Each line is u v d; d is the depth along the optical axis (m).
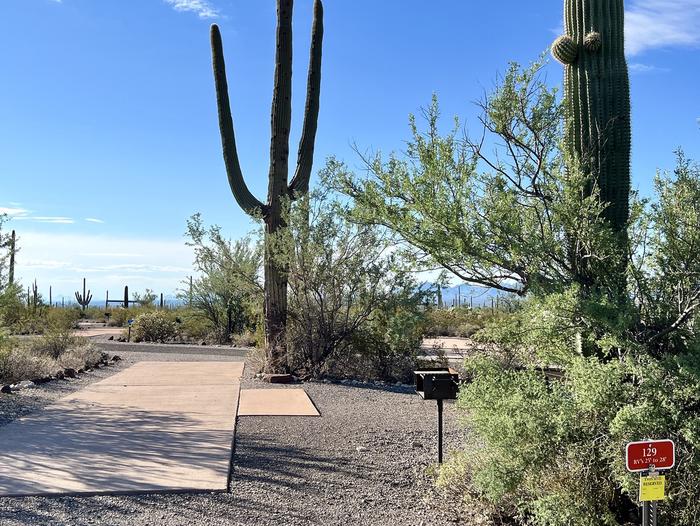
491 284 5.46
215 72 15.04
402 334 13.95
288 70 14.96
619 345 4.49
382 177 5.67
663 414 4.11
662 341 4.82
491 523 5.29
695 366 4.16
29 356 14.50
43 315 29.42
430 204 5.16
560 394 4.73
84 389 12.49
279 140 14.94
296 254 14.32
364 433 8.73
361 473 6.82
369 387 13.38
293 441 8.20
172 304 40.88
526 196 5.32
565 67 6.50
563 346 4.80
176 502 5.75
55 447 7.60
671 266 4.82
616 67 6.19
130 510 5.52
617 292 4.88
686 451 4.14
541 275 5.10
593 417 4.51
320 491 6.20
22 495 5.82
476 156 5.44
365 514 5.59
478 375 5.38
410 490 6.29
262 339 16.83
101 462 6.94
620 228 5.95
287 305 14.86
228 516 5.43
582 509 4.45
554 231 5.18
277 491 6.15
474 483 5.51
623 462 4.21
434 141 5.55
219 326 26.91
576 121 6.23
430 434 8.73
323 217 14.28
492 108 5.30
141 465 6.83
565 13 6.61
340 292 14.52
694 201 4.82
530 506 4.85
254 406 10.62
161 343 25.91
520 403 4.66
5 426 8.78
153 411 10.06
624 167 6.04
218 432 8.52
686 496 4.15
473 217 5.27
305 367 14.69
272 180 14.95
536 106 5.26
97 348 19.03
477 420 5.09
